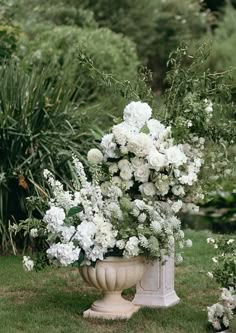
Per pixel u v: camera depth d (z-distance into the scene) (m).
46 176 6.01
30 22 15.07
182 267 7.86
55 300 6.53
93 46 12.92
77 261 5.70
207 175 6.55
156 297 6.30
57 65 11.30
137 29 18.11
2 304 6.37
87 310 6.05
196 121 6.12
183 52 6.57
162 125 6.08
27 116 8.55
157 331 5.66
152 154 5.79
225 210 11.91
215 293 6.86
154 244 5.73
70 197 5.89
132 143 5.81
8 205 8.54
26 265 5.85
